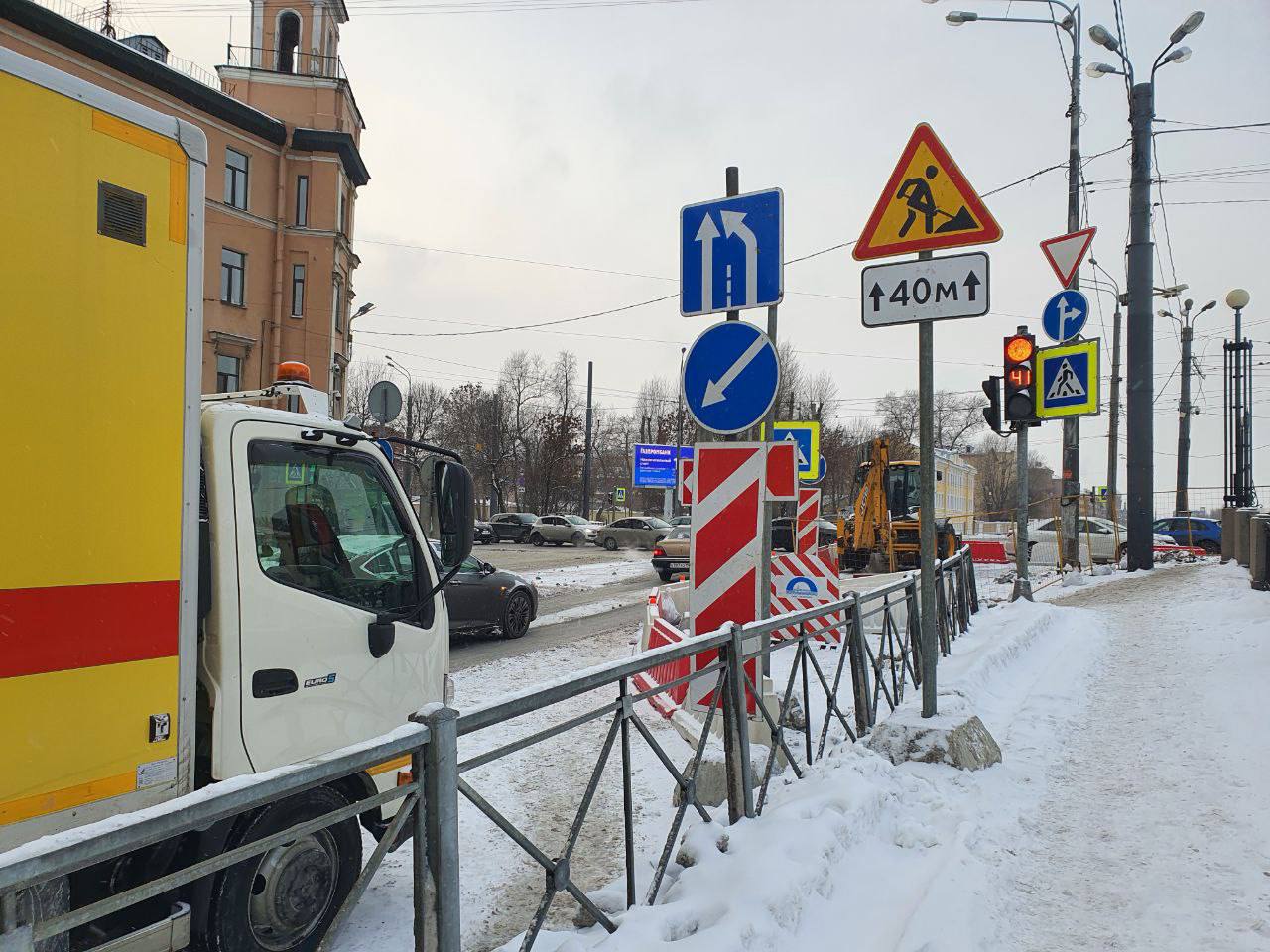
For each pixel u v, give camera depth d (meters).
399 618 3.68
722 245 5.63
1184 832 4.01
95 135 2.51
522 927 3.56
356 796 3.39
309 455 3.45
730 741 3.85
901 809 4.21
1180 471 30.45
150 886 1.70
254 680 3.06
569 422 51.75
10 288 2.27
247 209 30.50
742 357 5.48
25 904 2.21
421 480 3.80
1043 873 3.66
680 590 11.95
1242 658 7.45
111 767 2.48
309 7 33.75
